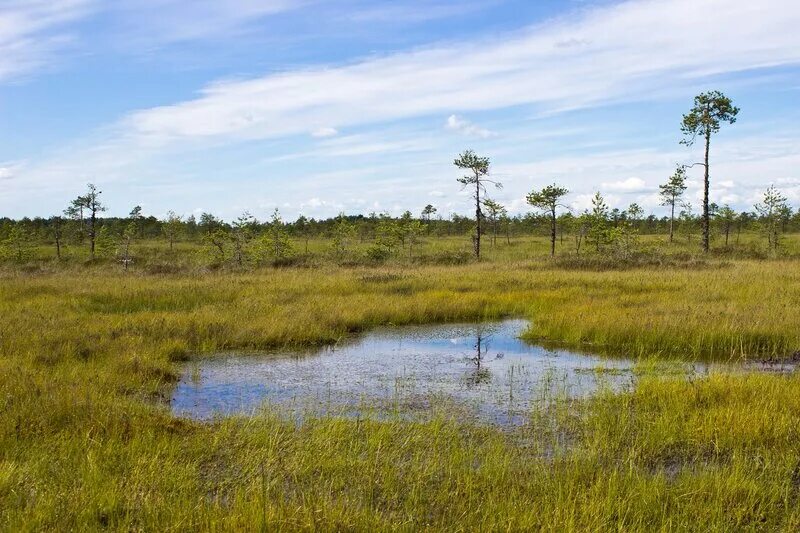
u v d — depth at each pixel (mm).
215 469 6129
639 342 12648
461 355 12430
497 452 6395
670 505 5191
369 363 11695
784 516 4977
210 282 21453
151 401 8828
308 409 8523
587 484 5652
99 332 12547
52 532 4605
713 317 13336
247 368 11234
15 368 8961
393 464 6195
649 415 7602
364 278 22703
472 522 4914
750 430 6703
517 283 21609
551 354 12438
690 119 33562
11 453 6078
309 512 4797
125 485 5527
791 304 14891
